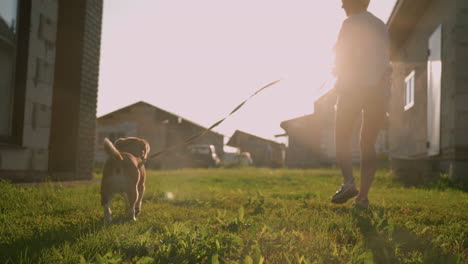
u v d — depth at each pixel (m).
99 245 2.96
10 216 4.17
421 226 4.02
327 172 15.25
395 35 16.73
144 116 38.81
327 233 3.54
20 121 7.77
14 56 7.74
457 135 10.26
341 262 2.69
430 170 10.26
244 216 4.55
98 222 4.00
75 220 4.16
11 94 7.69
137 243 3.02
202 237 3.01
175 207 5.30
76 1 9.41
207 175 14.12
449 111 10.69
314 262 2.60
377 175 11.55
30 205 4.96
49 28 8.52
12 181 7.41
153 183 9.09
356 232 3.64
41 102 8.35
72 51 9.39
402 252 3.02
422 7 13.77
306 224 3.89
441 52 11.45
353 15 5.21
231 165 31.64
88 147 9.86
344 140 5.32
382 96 5.15
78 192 6.53
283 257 2.81
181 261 2.66
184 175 13.92
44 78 8.43
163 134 39.00
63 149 9.26
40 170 8.40
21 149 7.74
